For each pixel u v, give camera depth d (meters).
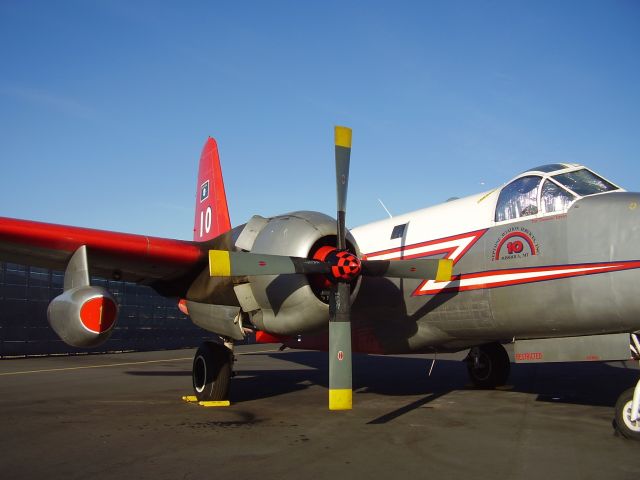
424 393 9.30
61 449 5.40
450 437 5.82
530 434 5.95
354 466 4.73
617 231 6.29
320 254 7.13
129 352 24.56
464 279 7.71
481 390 9.70
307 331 7.46
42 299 21.97
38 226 7.11
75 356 21.62
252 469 4.67
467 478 4.38
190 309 8.91
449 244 8.05
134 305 25.55
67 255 7.69
